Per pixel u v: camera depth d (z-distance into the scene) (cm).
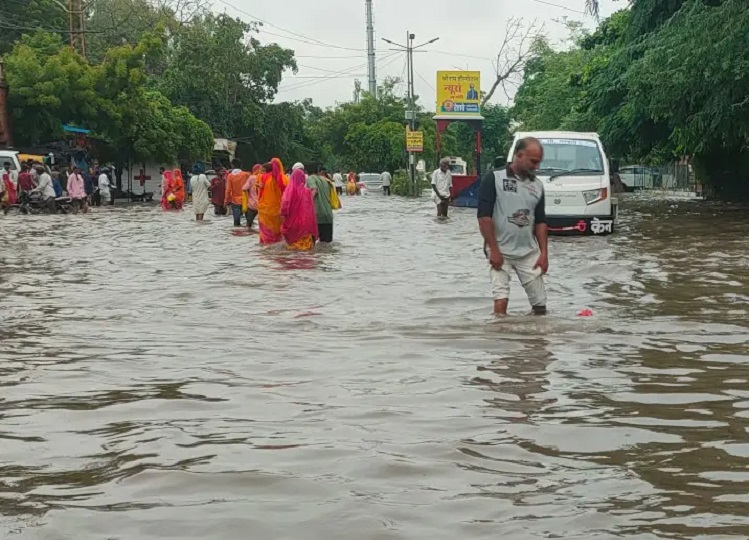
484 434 451
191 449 431
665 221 2102
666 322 782
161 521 339
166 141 4388
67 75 3862
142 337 738
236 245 1638
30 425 479
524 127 6856
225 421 481
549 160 1794
